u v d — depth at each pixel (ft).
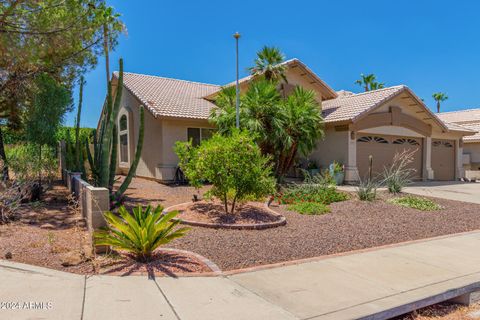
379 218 31.27
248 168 28.32
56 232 23.18
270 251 20.93
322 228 27.02
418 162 68.39
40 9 31.55
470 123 99.50
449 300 16.11
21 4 31.55
